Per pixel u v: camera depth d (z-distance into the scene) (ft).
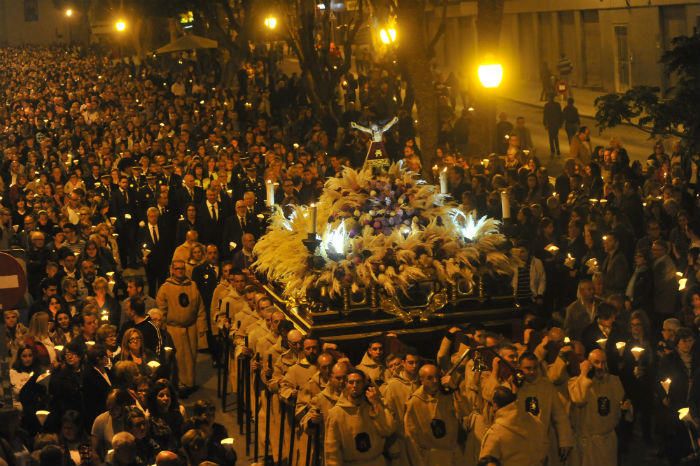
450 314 102.94
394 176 109.70
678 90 151.64
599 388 90.89
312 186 173.37
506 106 374.02
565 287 131.23
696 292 111.14
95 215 180.75
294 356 100.32
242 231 159.74
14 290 85.51
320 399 90.27
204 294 135.33
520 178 180.55
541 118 341.62
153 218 167.43
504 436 83.76
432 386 87.45
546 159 269.23
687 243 130.31
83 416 99.86
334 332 100.63
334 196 108.06
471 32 476.13
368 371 95.45
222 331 121.49
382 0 260.42
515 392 86.17
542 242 134.10
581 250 136.36
